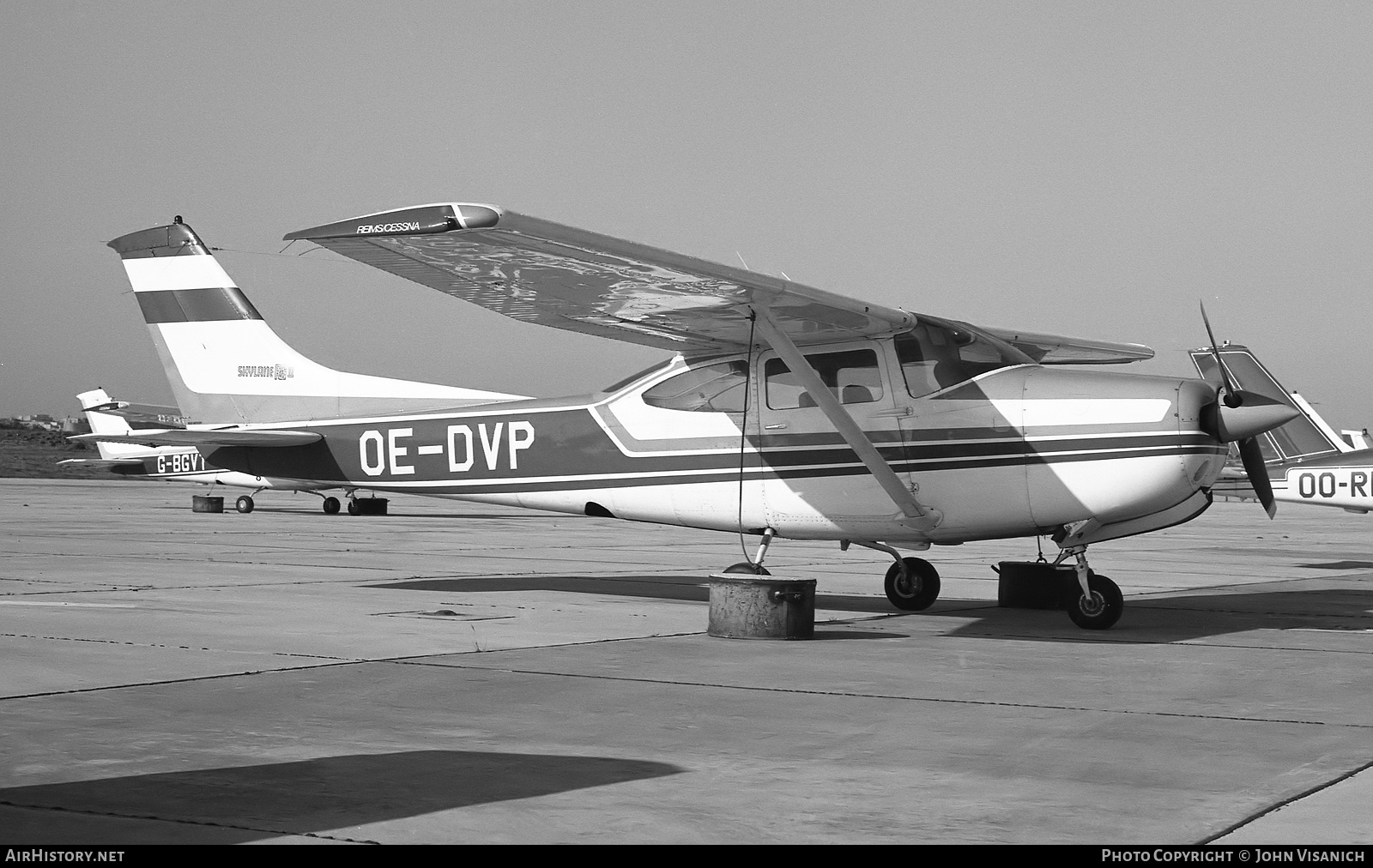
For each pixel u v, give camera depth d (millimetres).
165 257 18094
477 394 15898
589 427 13672
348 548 21641
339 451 15641
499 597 13688
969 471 11594
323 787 5453
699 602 13484
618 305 11594
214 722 6805
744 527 12867
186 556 18766
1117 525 11547
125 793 5320
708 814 5121
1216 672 8930
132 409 35625
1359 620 12406
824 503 12281
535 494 14062
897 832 4895
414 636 10344
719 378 12938
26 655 8945
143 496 50094
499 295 11359
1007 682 8445
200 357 17781
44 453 96188
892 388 11969
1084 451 11156
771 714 7234
